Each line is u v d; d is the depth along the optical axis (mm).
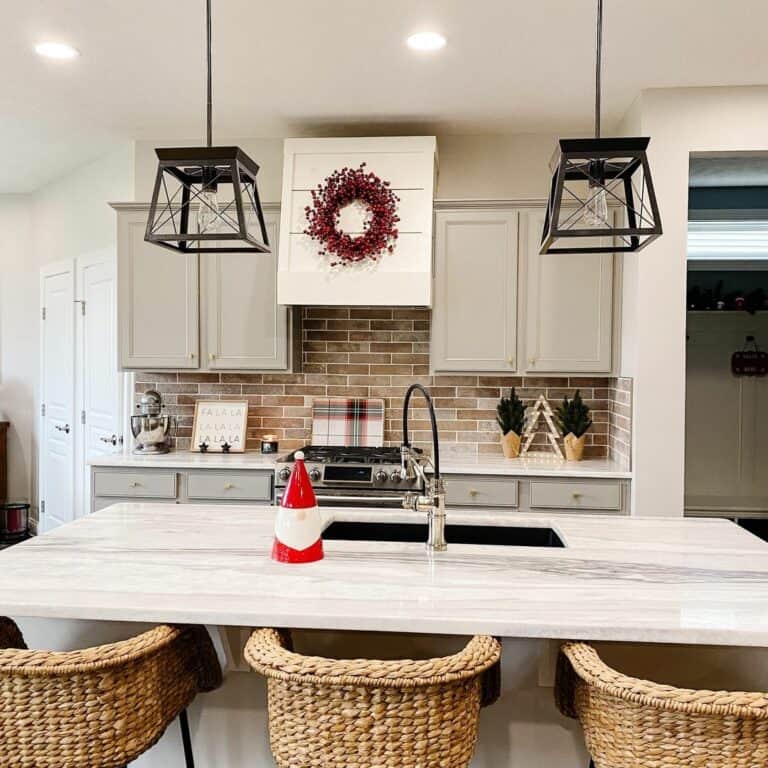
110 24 2879
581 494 3699
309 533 1970
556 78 3408
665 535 2299
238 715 1972
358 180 3863
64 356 5500
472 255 3941
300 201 3938
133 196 4465
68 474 5441
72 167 5215
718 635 1498
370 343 4359
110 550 2062
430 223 3859
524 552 2094
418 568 1922
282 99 3691
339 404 4367
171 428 4430
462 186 4250
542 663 1854
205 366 4102
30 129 4258
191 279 4078
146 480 3881
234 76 3402
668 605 1646
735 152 3566
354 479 3588
